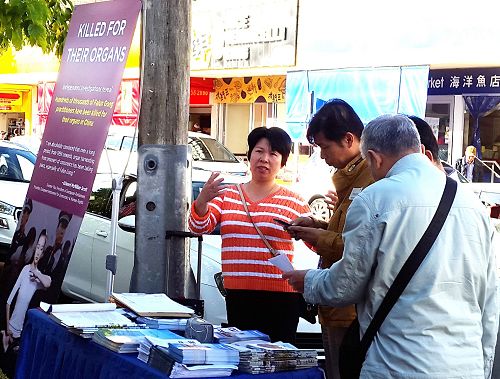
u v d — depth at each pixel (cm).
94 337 396
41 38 733
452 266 325
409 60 1628
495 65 1672
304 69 1841
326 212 1454
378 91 1683
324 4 1780
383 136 343
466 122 1792
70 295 793
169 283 550
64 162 566
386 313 326
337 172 418
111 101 526
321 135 413
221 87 2248
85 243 773
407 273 322
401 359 319
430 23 1591
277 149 485
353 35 1722
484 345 340
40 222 584
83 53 573
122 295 471
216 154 1525
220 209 490
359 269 328
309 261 664
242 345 376
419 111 1612
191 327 392
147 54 566
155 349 360
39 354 440
